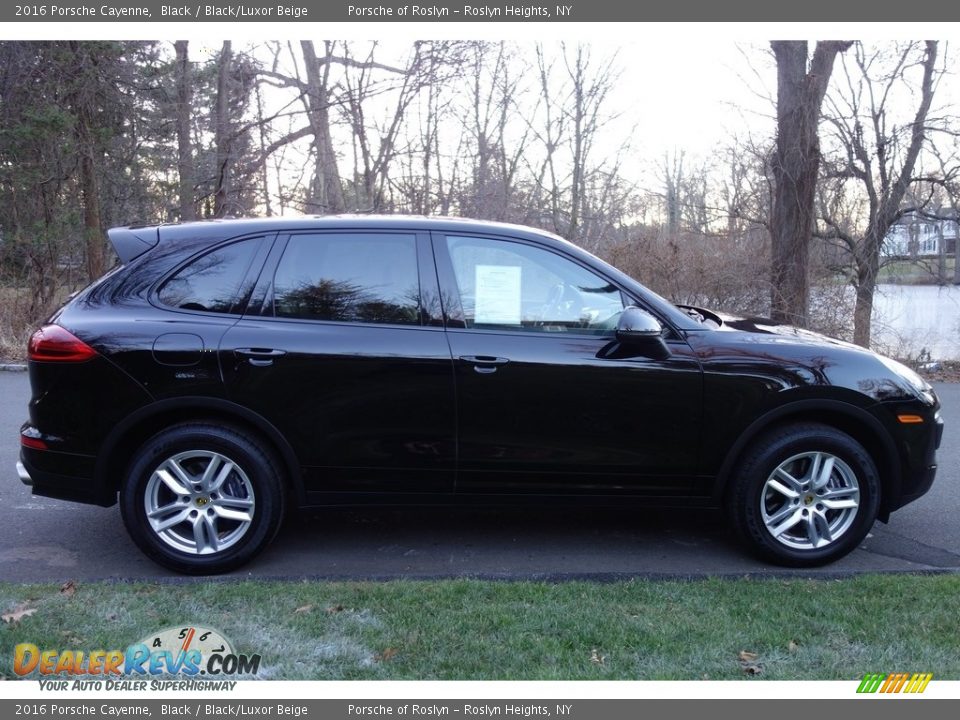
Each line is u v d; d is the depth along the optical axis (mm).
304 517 5035
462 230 4156
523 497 4176
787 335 4305
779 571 4184
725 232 13602
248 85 15375
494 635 3311
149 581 3979
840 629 3373
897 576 3984
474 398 3998
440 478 4105
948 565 4324
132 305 4027
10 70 13398
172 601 3607
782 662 3115
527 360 3996
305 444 4004
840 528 4195
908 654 3176
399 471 4074
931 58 12641
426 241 4133
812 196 11547
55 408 3959
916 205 13281
